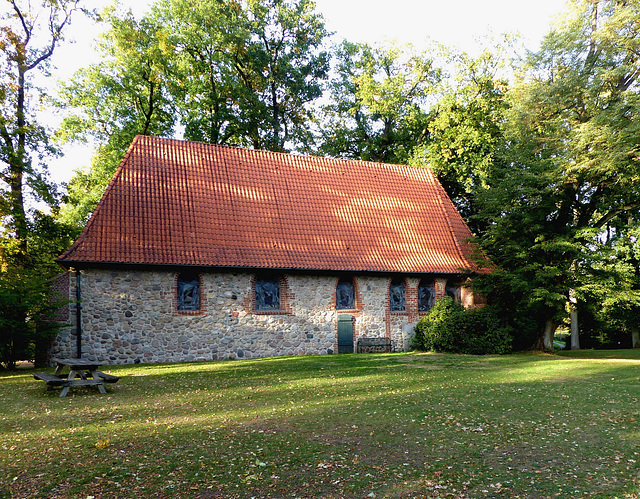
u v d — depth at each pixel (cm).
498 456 699
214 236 2070
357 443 760
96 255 1828
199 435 809
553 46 2064
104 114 3008
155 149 2248
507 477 619
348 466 655
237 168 2350
